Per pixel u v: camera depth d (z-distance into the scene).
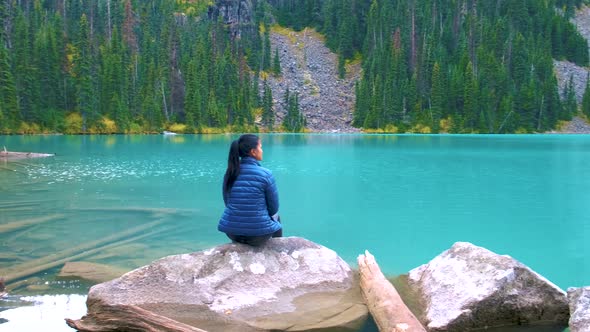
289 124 92.62
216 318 4.25
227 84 93.31
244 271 4.80
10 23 81.06
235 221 4.93
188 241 7.14
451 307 4.29
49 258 6.11
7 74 61.69
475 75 103.81
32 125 64.75
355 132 93.06
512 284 4.31
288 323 4.20
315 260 5.15
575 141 50.78
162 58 85.69
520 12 126.38
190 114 79.62
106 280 5.25
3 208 9.75
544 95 100.12
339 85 113.69
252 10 133.62
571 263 6.23
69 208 9.81
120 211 9.49
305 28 139.12
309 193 12.33
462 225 8.49
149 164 20.05
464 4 133.00
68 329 3.95
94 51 78.31
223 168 18.38
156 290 4.49
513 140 53.78
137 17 110.31
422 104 99.50
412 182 14.63
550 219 9.10
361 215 9.38
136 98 76.31
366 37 122.88
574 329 3.89
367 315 4.40
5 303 4.54
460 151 31.33
